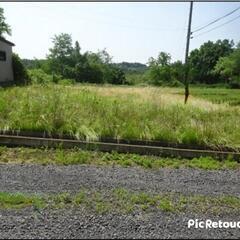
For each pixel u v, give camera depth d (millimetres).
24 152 7410
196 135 8594
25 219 4234
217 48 88750
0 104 9984
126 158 7438
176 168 7129
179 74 80750
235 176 6789
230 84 68750
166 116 9977
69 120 8797
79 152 7531
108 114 9609
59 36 77312
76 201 4875
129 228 4172
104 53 83125
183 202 5129
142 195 5234
